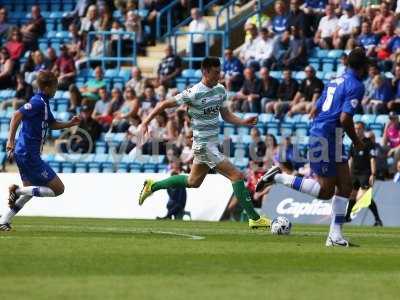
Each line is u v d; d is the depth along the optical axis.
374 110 58.66
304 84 60.69
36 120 34.78
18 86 69.44
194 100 36.09
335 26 64.19
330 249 29.31
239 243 31.02
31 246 28.58
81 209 57.81
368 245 31.52
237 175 37.28
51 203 58.47
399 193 51.06
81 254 26.53
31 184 35.47
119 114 62.84
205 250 28.23
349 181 30.42
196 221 50.72
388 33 61.41
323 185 30.70
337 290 20.48
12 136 34.50
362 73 29.92
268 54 64.38
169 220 52.03
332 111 30.02
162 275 22.42
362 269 24.33
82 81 70.12
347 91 29.62
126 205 56.84
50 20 75.62
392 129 55.16
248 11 72.06
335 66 63.41
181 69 66.81
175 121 59.69
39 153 35.19
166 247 29.05
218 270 23.52
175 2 72.88
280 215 52.59
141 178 56.81
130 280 21.47
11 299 18.56
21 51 72.69
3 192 59.66
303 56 63.72
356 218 51.47
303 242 32.12
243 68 64.25
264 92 61.84
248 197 37.50
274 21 65.94
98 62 71.62
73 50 72.06
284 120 60.50
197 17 69.94
